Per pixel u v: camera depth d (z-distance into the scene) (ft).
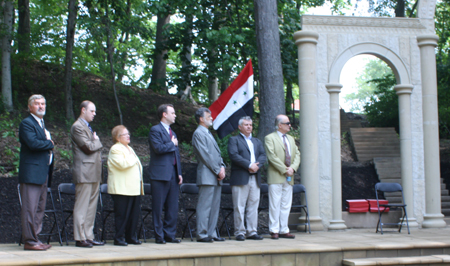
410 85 25.00
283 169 20.18
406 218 22.27
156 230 18.13
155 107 49.83
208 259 14.99
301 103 23.62
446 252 18.10
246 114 22.59
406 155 24.93
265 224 24.21
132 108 48.78
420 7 25.66
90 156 17.13
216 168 18.90
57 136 34.71
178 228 23.07
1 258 13.26
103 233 18.67
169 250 15.58
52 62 54.75
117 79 63.10
